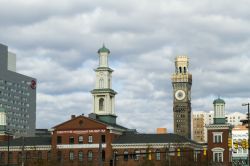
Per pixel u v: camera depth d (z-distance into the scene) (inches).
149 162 6683.1
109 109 7746.1
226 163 7219.5
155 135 7076.8
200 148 7509.8
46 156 7165.4
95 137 7027.6
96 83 7815.0
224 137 7283.5
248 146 4431.6
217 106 7465.6
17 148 7234.3
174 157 6550.2
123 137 7170.3
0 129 7864.2
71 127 7130.9
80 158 7037.4
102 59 7864.2
